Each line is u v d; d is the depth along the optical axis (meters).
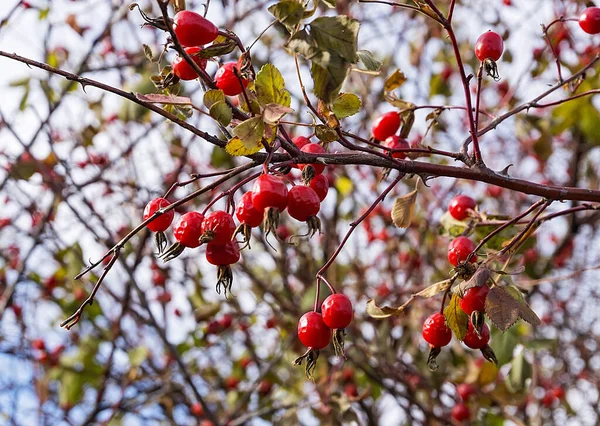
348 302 0.67
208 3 0.68
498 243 0.83
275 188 0.63
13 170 1.16
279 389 1.35
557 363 1.66
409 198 0.77
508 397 1.18
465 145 0.71
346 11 1.34
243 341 1.56
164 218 0.67
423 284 1.34
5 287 1.50
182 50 0.64
